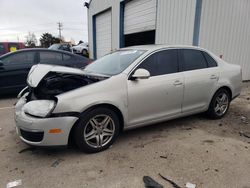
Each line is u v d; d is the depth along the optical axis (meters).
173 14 8.30
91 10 15.59
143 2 10.20
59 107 2.74
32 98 3.22
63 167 2.76
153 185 2.40
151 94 3.43
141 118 3.44
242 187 2.38
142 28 10.43
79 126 2.89
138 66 3.40
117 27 12.35
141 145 3.34
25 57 6.63
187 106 3.97
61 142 2.80
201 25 7.45
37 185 2.42
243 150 3.20
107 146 3.18
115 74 3.29
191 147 3.29
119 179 2.52
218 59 4.52
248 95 6.84
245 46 8.94
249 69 9.41
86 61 7.53
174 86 3.67
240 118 4.64
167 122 4.35
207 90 4.19
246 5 8.47
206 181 2.48
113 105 3.10
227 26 8.12
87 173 2.63
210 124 4.26
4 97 6.79
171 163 2.84
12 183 2.45
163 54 3.71
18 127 2.93
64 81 3.28
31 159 2.96
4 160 2.94
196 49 4.19
